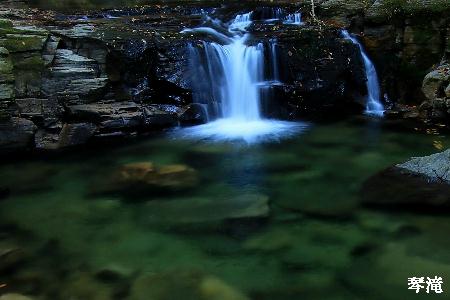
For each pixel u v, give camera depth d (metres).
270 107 10.92
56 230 5.99
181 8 15.03
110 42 10.05
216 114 10.68
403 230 5.75
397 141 9.32
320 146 9.12
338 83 11.31
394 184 6.69
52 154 8.77
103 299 4.58
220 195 6.90
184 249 5.49
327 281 4.84
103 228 6.01
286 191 7.03
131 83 10.24
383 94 11.85
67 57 9.81
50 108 9.27
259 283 4.82
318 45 11.42
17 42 9.20
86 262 5.25
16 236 5.84
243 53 10.96
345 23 12.74
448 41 11.02
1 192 7.12
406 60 11.56
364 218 6.08
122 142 9.35
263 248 5.46
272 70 11.30
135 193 7.04
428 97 10.59
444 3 11.03
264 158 8.49
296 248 5.45
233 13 14.34
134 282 4.85
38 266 5.17
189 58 10.45
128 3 15.88
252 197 6.76
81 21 12.38
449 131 9.83
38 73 9.26
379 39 11.81
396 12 11.58
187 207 6.51
